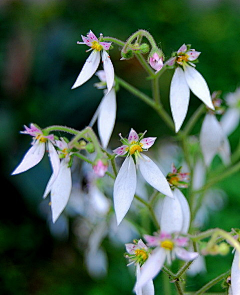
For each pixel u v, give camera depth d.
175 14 0.54
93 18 0.52
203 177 0.28
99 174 0.21
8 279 0.35
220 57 0.49
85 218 0.31
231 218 0.32
